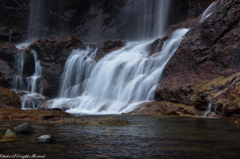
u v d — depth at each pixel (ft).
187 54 44.37
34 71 68.44
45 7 100.42
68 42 69.26
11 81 63.26
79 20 102.27
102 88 56.65
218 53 40.09
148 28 92.79
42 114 33.09
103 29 100.48
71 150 12.60
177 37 55.11
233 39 39.17
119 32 98.84
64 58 67.82
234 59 37.65
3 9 91.71
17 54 66.23
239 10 40.06
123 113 39.06
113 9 100.48
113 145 13.83
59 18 101.04
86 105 49.88
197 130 19.71
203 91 35.76
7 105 46.75
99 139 15.69
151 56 56.29
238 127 21.71
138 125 23.38
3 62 65.46
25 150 12.59
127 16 97.76
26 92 61.72
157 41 60.64
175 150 12.60
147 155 11.62
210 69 40.50
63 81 66.03
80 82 64.08
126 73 54.60
